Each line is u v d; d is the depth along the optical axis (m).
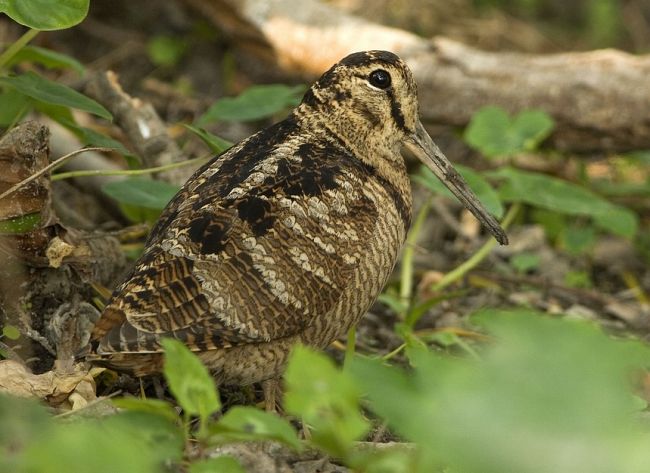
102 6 17.78
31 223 9.29
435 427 6.24
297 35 15.32
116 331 7.85
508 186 12.79
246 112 12.17
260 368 8.57
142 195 10.60
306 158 9.11
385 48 14.84
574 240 14.41
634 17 20.22
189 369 7.03
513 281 13.53
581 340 6.23
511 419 6.09
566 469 5.94
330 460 8.25
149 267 8.20
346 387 6.66
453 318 12.38
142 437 6.95
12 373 8.52
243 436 6.96
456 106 14.63
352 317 9.05
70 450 6.11
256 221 8.46
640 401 9.25
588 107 14.36
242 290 8.23
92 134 10.73
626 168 16.83
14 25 15.42
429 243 14.47
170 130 15.31
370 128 9.75
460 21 19.05
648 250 15.13
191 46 17.67
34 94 10.06
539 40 19.36
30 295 9.56
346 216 8.86
